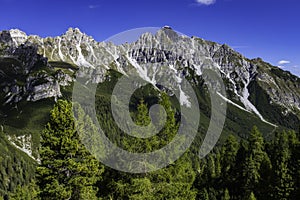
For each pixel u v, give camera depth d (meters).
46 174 24.77
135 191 25.42
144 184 25.03
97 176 26.30
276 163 54.66
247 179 57.12
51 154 24.94
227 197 57.00
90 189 25.41
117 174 27.05
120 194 26.58
